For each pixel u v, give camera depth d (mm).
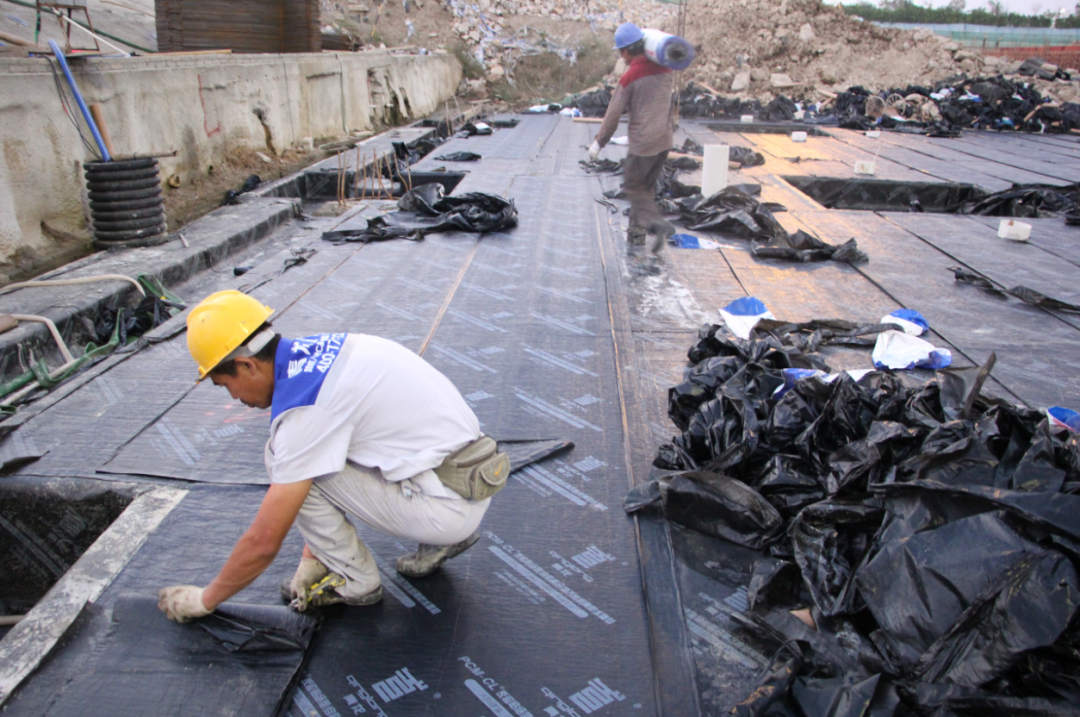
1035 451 2289
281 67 11062
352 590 2322
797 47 23406
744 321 4879
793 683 1982
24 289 5324
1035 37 34844
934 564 2090
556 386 3986
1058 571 1892
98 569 2525
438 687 2117
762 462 3002
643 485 3023
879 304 5379
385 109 15961
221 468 3156
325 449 1928
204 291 6203
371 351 2043
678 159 10859
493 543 2738
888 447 2752
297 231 8008
